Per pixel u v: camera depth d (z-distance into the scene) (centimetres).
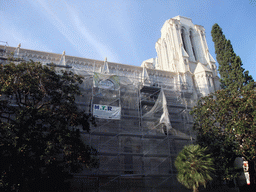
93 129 3491
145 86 4262
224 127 3394
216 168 3103
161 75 5016
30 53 4175
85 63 4472
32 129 2233
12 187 2042
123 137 3781
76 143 2403
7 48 4062
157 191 3453
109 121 3722
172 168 3672
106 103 3853
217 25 5109
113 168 3459
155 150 3819
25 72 2581
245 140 3012
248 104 2956
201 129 3538
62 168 2328
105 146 3534
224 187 3641
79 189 3142
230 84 4238
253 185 3306
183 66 5219
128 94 4088
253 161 3123
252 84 3334
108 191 3256
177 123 4241
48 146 2280
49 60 4269
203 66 5228
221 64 4716
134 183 3466
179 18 6216
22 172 2073
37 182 2120
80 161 2419
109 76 3934
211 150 3262
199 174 2562
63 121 2436
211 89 4975
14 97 3200
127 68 4797
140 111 3956
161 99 4075
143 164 3778
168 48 5828
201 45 5959
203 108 3494
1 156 1989
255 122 2825
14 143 2081
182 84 4725
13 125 2198
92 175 3180
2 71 2411
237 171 3253
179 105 4303
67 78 2694
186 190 3481
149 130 3859
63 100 2847
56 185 2205
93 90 3831
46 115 2352
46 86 2569
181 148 4059
